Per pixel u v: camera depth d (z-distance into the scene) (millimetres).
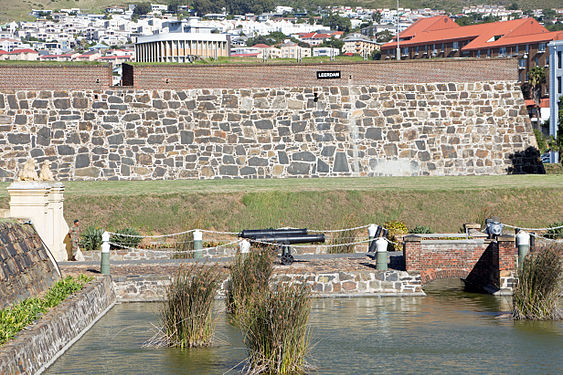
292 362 17484
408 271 26625
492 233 28453
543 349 19156
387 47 186625
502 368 17531
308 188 40594
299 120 47219
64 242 31266
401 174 47312
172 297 20125
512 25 160625
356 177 46594
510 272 26672
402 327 21547
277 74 47250
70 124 45562
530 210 38906
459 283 29625
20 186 29219
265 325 17453
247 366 17672
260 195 39031
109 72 46031
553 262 22828
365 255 30750
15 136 45062
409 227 37812
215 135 46688
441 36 175000
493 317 22906
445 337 20391
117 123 46031
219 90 46938
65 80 45625
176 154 46344
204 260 29922
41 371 16984
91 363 18047
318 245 33031
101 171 45625
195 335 19719
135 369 17578
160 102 46438
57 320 18828
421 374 17062
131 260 30500
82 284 23469
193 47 168875
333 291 26203
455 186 41000
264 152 46906
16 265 20406
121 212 37625
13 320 17234
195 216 37844
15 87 45250
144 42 173875
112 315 23453
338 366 17734
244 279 23203
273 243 27703
